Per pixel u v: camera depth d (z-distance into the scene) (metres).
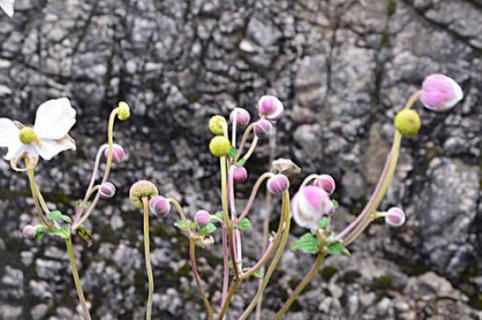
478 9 1.23
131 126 1.18
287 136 1.18
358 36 1.23
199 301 1.14
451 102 0.78
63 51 1.18
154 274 1.14
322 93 1.20
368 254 1.16
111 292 1.13
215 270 1.15
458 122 1.18
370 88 1.20
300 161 1.18
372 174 1.18
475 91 1.19
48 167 1.15
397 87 1.20
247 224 0.85
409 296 1.14
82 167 1.15
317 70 1.21
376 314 1.14
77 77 1.17
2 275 1.12
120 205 1.16
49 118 0.83
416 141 1.18
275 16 1.22
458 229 1.14
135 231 1.15
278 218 1.17
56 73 1.17
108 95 1.17
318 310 1.14
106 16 1.20
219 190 1.18
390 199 1.16
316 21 1.24
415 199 1.16
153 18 1.20
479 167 1.17
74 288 1.13
